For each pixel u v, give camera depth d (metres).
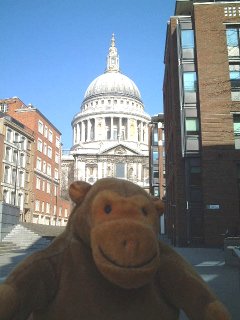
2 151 45.78
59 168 68.38
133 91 121.44
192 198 26.91
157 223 2.36
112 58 131.88
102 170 91.88
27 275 2.20
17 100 61.53
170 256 2.51
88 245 2.36
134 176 91.50
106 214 2.21
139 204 2.24
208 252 20.38
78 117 113.69
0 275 10.26
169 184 36.22
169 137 36.31
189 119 28.30
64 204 69.56
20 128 50.97
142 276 2.00
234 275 10.85
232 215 25.55
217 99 27.48
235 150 26.58
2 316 2.00
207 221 25.48
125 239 2.03
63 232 2.61
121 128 109.69
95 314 2.19
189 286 2.35
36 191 56.06
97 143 105.25
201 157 27.03
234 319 5.62
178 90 30.33
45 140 60.88
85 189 2.59
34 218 55.03
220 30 28.86
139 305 2.25
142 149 106.19
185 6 32.72
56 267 2.35
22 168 51.69
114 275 2.00
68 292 2.25
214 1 32.00
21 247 24.36
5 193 46.44
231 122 27.05
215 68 28.12
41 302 2.24
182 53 29.61
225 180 26.14
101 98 117.12
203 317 2.24
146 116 113.50
